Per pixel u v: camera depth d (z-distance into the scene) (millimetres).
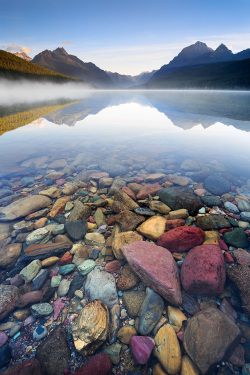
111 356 2178
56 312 2574
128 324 2443
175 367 2051
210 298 2668
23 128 13180
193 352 2123
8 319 2516
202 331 2230
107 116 17828
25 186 5668
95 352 2203
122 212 4137
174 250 3316
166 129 12555
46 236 3688
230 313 2508
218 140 9984
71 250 3443
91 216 4301
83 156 7918
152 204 4453
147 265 2822
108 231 3883
